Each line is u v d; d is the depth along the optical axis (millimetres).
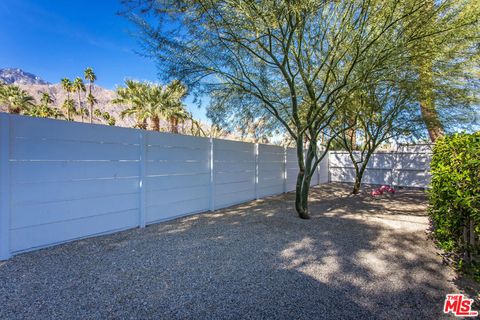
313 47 4953
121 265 3006
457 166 2668
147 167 4793
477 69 5574
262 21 3908
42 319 2002
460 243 2828
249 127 6918
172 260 3166
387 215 5703
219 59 4754
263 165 8047
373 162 11359
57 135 3631
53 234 3611
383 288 2549
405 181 10406
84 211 3945
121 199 4418
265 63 5141
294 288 2523
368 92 5816
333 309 2186
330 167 12711
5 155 3148
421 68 4816
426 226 4773
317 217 5480
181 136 5449
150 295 2365
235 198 6918
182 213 5488
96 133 4074
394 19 4164
